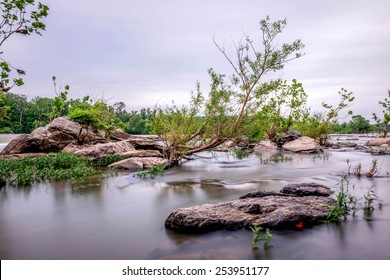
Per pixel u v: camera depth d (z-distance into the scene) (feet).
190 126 52.03
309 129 100.83
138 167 45.93
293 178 35.99
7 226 19.49
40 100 297.74
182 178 36.91
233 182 33.78
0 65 31.71
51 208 23.70
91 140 70.85
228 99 50.65
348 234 16.55
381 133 131.03
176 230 17.63
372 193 25.98
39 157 50.44
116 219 20.52
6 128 266.36
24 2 32.53
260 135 58.75
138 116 281.95
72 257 14.65
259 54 49.75
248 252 14.56
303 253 14.43
